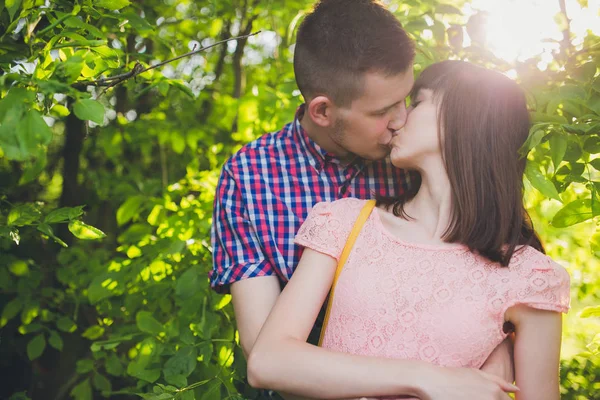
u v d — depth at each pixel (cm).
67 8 151
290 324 132
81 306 309
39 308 280
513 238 131
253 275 156
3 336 317
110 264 238
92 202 352
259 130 275
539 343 128
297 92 263
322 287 138
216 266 165
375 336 130
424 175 141
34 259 311
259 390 185
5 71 135
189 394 166
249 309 153
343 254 138
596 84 155
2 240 233
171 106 376
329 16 150
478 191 132
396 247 135
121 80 153
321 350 125
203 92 358
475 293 127
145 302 238
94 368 260
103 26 195
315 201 163
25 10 137
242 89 398
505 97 137
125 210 251
